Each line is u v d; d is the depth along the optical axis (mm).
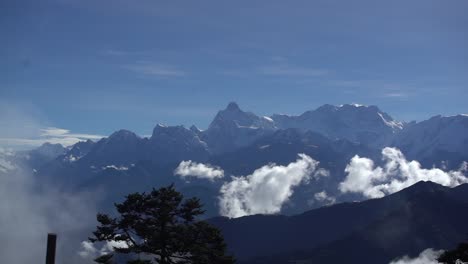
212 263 57719
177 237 57625
